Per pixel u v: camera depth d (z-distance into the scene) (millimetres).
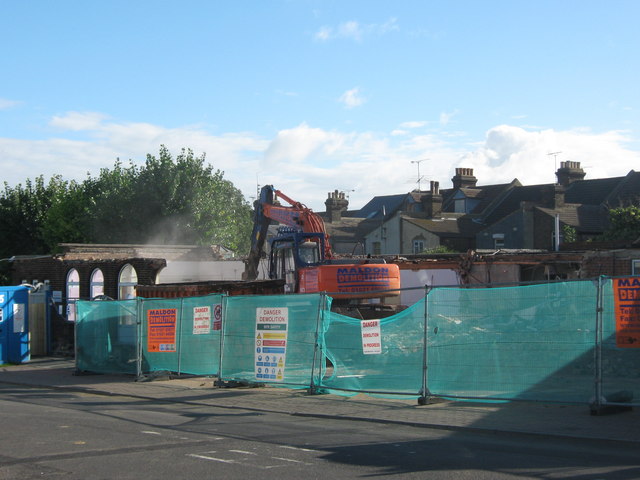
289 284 22516
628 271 22578
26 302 24188
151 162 47625
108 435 10523
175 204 47000
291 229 22953
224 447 9539
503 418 11359
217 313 17250
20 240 55531
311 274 21016
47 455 9023
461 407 12609
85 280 29594
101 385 17734
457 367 12766
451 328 12891
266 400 14352
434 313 13109
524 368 12078
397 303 31797
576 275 26938
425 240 53969
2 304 23625
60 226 50688
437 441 9953
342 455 8961
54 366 23031
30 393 16844
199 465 8383
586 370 11508
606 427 10367
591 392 11445
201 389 16469
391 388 13703
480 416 11641
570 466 8141
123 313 19391
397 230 56250
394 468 8156
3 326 23594
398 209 66688
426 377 13086
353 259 22172
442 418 11594
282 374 15453
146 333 18844
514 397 12117
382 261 23172
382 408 12836
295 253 22172
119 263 27938
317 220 22781
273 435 10516
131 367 19047
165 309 18484
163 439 10172
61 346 27062
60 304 30641
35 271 32688
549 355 11852
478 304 12633
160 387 17031
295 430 10992
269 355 15758
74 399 15570
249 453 9109
